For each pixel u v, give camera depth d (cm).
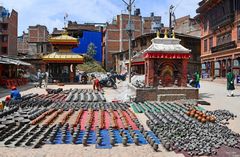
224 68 4097
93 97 2302
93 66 7294
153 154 886
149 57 2083
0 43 7306
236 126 1259
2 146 959
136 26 8288
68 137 1070
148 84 2106
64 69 4703
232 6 3825
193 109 1538
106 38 8150
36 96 2375
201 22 5212
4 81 3469
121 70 7175
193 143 956
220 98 2231
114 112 1627
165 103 1856
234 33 3791
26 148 944
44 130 1155
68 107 1777
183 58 2105
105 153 895
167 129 1144
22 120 1273
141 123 1334
